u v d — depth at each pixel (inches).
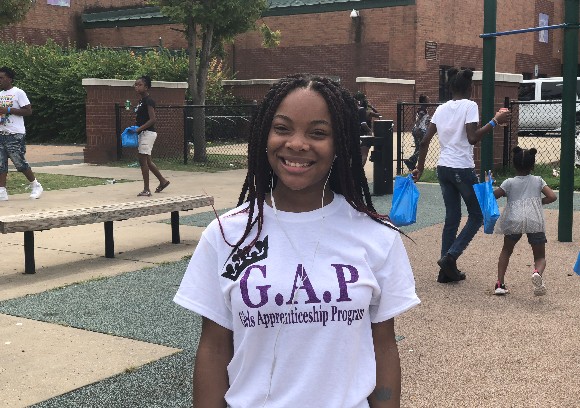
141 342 190.1
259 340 71.0
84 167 652.1
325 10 1288.1
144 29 1418.6
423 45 1224.8
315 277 71.3
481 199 231.5
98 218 276.2
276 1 1344.7
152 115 454.9
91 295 236.5
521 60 1485.0
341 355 70.7
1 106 432.5
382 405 74.9
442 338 194.9
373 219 76.0
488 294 238.7
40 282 253.6
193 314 215.6
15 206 413.7
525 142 884.0
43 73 973.2
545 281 254.5
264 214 74.3
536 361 177.6
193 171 617.3
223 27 709.9
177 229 324.2
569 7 316.8
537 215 227.5
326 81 74.5
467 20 1311.5
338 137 73.3
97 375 166.6
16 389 157.9
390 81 1109.1
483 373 170.1
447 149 250.2
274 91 74.2
